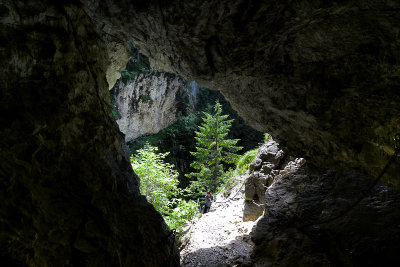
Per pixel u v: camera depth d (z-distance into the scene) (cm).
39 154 193
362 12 208
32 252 157
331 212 372
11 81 188
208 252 518
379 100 258
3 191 156
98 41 316
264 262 379
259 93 408
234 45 317
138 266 248
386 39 223
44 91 213
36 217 169
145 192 660
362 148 301
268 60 334
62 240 182
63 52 238
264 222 443
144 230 293
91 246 201
